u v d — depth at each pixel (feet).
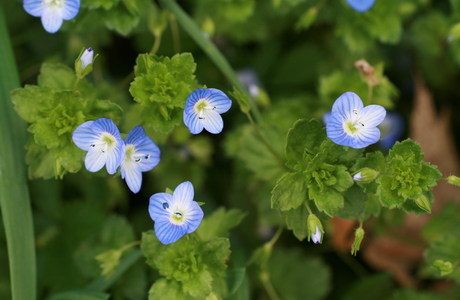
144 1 0.84
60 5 0.78
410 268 0.92
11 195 0.78
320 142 0.76
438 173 0.74
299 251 0.92
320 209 0.75
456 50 0.91
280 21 0.96
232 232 0.92
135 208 0.93
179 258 0.76
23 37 0.94
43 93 0.77
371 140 0.74
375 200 0.79
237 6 0.89
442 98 0.98
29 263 0.78
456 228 0.89
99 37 0.93
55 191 0.90
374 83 0.83
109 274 0.80
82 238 0.89
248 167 0.82
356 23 0.90
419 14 0.97
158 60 0.77
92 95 0.79
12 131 0.79
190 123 0.75
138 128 0.74
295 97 0.93
